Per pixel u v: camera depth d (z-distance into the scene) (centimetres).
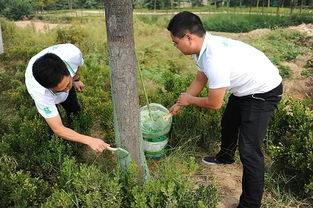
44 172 329
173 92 455
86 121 380
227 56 266
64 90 260
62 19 2169
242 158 286
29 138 346
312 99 641
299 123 370
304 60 913
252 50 282
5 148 328
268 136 386
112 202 259
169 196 252
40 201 286
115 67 252
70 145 349
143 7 3347
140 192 267
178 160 363
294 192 334
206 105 282
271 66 286
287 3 2866
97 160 364
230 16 2222
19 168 331
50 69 240
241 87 278
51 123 271
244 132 286
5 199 277
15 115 473
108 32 244
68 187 275
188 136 394
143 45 1021
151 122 347
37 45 991
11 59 723
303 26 1344
